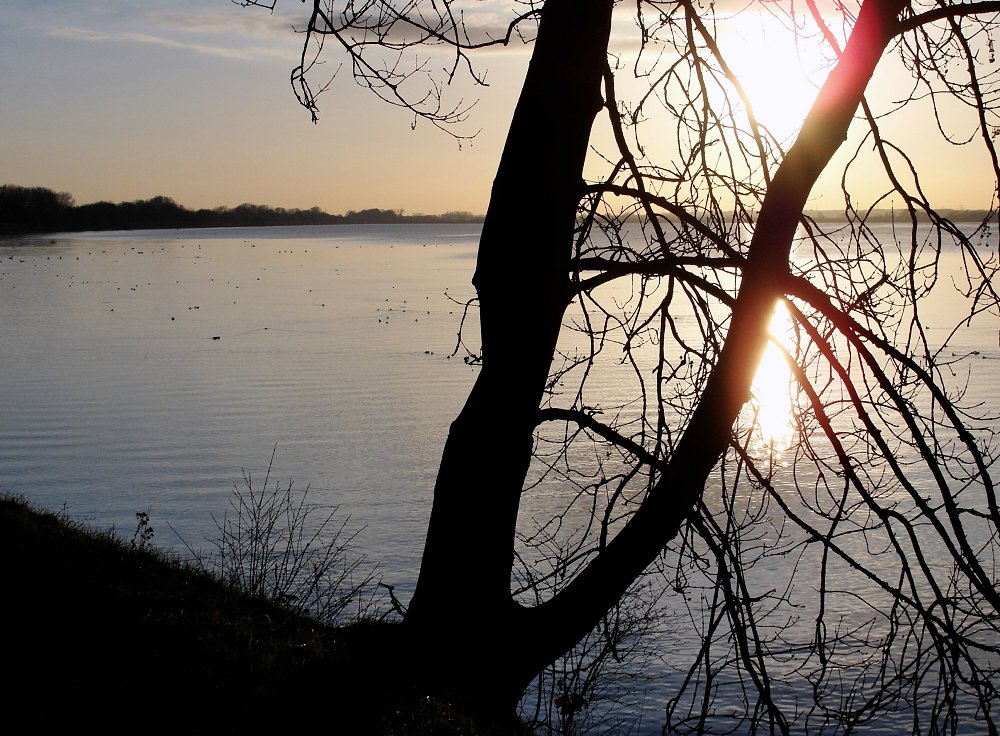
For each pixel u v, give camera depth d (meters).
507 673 5.43
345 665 6.01
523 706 8.91
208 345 71.25
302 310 98.25
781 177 4.93
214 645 6.30
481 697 5.44
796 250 5.76
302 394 50.69
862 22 4.83
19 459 35.44
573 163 5.33
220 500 29.47
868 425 4.84
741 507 16.84
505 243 5.36
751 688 13.66
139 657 5.96
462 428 5.56
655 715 12.36
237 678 5.83
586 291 5.35
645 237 5.64
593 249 5.61
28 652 5.77
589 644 10.16
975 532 19.53
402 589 19.62
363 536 24.73
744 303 4.96
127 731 5.12
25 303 106.12
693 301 5.48
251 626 6.89
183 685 5.66
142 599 6.95
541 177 5.29
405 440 39.22
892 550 19.16
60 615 6.35
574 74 5.23
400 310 97.12
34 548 7.51
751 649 14.73
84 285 130.62
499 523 5.53
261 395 50.56
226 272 161.38
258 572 10.87
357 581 19.61
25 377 56.56
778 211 4.92
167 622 6.58
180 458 35.88
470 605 5.52
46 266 168.12
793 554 19.33
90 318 91.00
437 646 5.52
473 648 5.49
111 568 7.50
